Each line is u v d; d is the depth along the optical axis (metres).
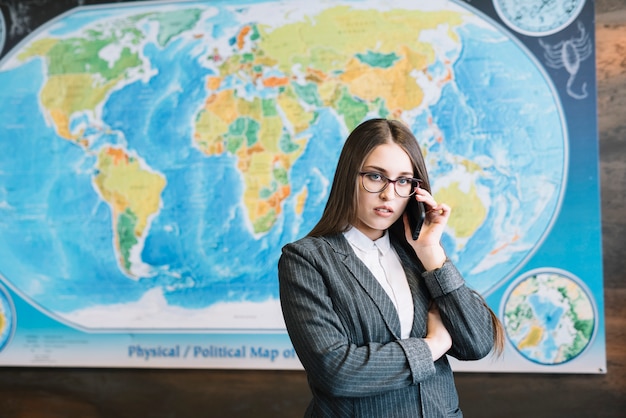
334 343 1.18
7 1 2.80
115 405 2.71
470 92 2.50
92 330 2.70
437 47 2.52
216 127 2.64
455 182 2.50
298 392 2.60
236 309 2.62
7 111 2.77
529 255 2.44
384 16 2.56
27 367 2.76
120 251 2.69
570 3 2.45
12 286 2.75
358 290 1.23
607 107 2.43
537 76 2.46
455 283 1.23
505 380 2.47
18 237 2.75
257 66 2.63
